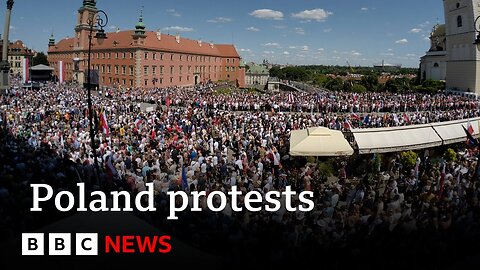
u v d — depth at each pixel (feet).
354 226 45.34
